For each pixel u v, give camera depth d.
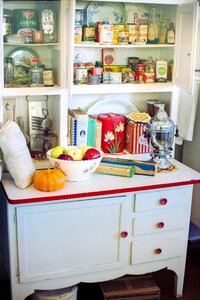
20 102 2.32
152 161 2.27
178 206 2.20
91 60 2.39
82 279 2.12
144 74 2.36
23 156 1.97
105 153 2.44
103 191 1.97
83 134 2.32
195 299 2.37
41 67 2.17
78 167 2.01
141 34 2.27
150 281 2.29
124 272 2.21
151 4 2.33
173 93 2.39
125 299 2.20
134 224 2.13
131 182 2.09
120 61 2.45
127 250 2.17
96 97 2.49
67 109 2.21
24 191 1.93
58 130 2.26
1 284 2.42
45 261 2.02
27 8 2.10
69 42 2.00
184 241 2.29
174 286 2.39
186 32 2.18
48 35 2.06
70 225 2.00
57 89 2.12
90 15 2.27
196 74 2.57
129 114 2.48
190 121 2.59
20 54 2.16
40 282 2.04
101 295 2.31
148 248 2.21
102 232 2.08
